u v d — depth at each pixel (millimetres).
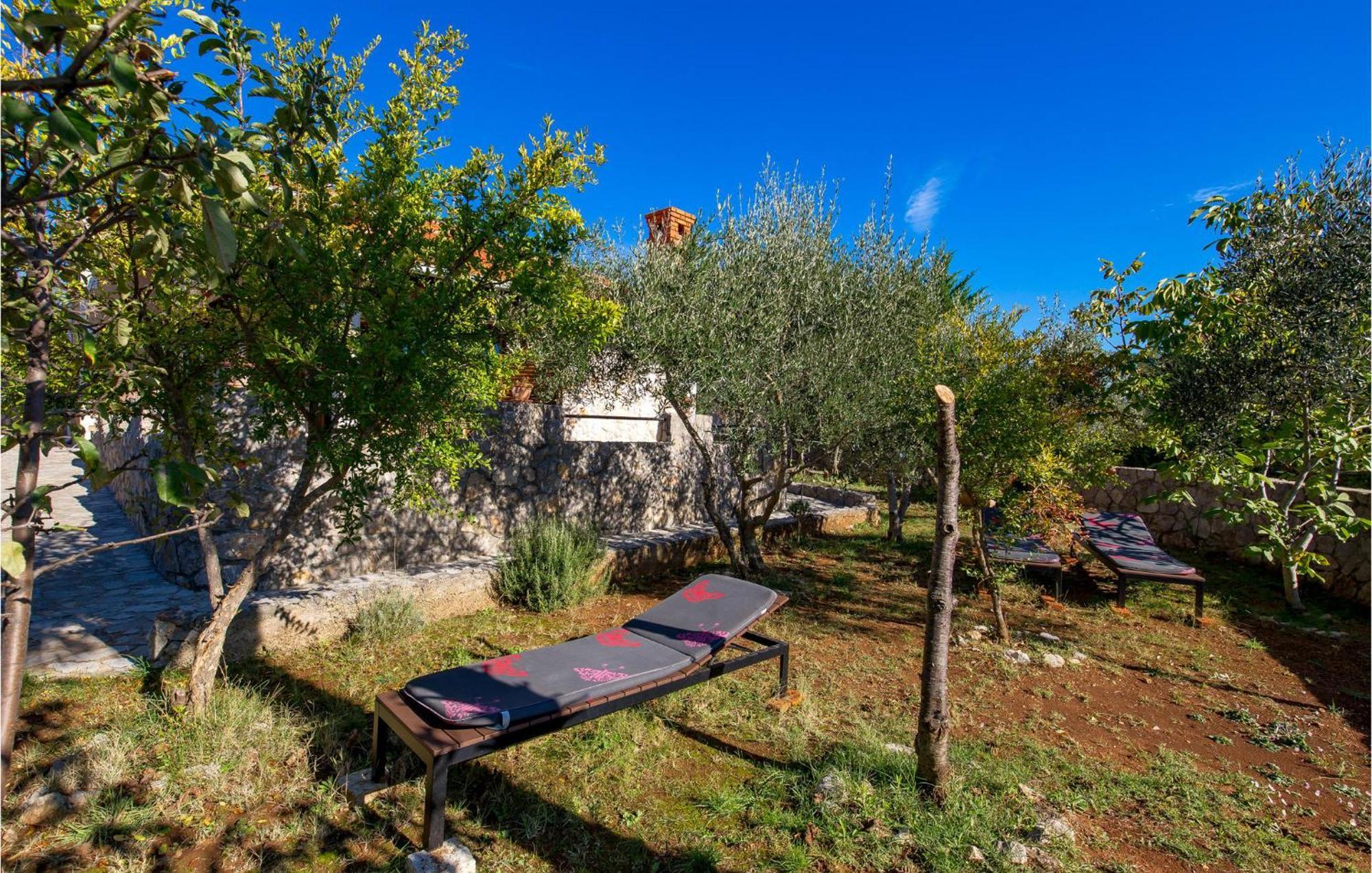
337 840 2682
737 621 3844
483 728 2699
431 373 3131
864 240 6828
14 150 1490
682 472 8938
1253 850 2906
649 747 3523
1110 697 4559
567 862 2664
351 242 3170
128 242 2742
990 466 5285
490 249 3254
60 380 2682
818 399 6273
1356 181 5742
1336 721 4340
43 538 7203
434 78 3227
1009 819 2965
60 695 3613
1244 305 5918
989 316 7773
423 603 5316
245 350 3311
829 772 3211
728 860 2699
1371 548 6754
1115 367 6891
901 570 7723
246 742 3164
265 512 5234
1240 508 8438
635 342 5949
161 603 5055
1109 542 7281
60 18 1252
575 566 6051
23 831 2576
